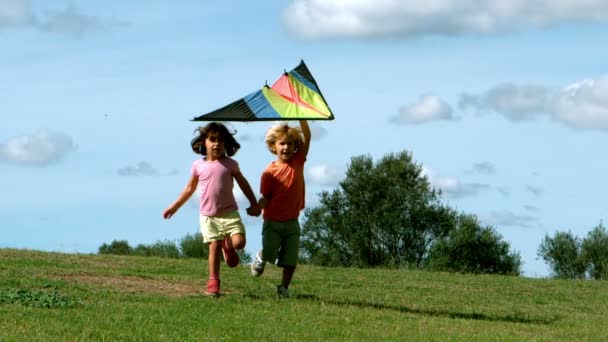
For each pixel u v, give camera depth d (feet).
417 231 151.64
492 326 33.40
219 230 36.42
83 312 29.76
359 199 153.28
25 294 32.37
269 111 36.78
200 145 36.81
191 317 30.14
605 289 54.03
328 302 37.50
